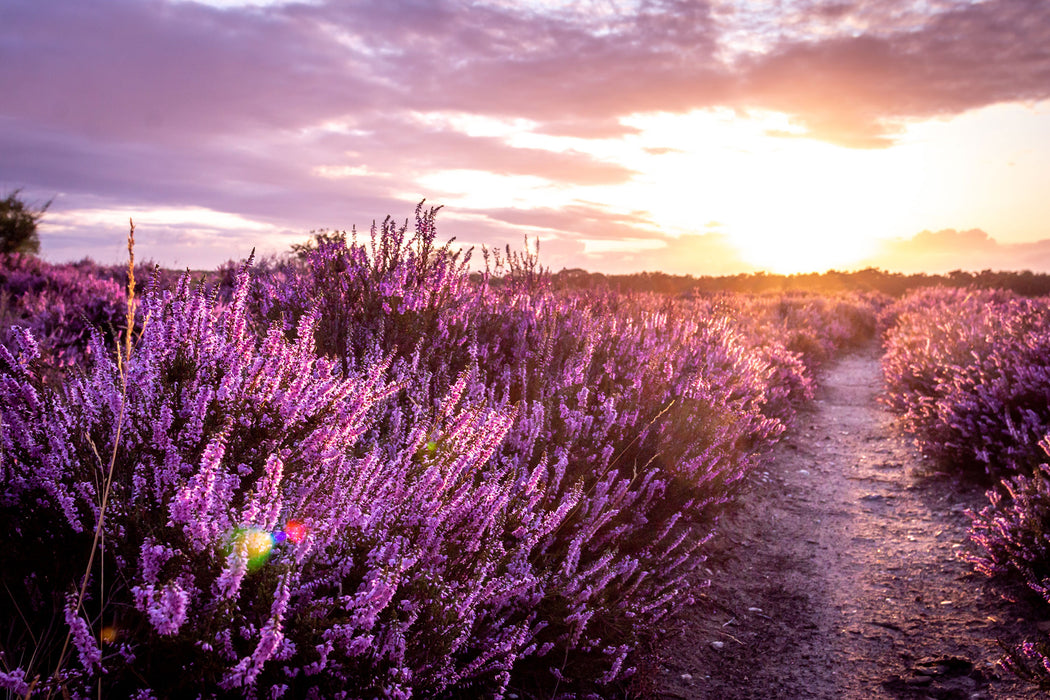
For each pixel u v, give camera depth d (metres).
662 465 4.46
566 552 3.40
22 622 1.91
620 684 2.87
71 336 6.58
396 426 2.99
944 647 3.46
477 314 5.18
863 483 6.44
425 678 2.19
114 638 1.75
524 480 3.26
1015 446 5.71
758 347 11.50
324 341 4.10
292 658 1.84
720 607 3.83
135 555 1.86
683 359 5.95
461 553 2.59
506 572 2.89
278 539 1.94
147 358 2.33
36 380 2.19
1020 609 3.71
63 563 1.90
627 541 3.74
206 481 1.73
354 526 2.16
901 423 8.41
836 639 3.58
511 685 2.69
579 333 5.52
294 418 2.31
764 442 6.80
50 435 2.06
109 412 2.21
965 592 4.04
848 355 16.92
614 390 4.85
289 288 5.02
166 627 1.54
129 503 1.96
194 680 1.66
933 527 5.16
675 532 4.40
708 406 5.32
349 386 2.50
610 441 4.44
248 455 2.20
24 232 15.66
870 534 5.14
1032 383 6.11
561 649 2.90
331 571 2.06
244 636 1.75
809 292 36.62
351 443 2.42
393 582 1.84
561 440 3.97
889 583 4.26
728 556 4.46
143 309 2.39
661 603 3.36
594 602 3.13
